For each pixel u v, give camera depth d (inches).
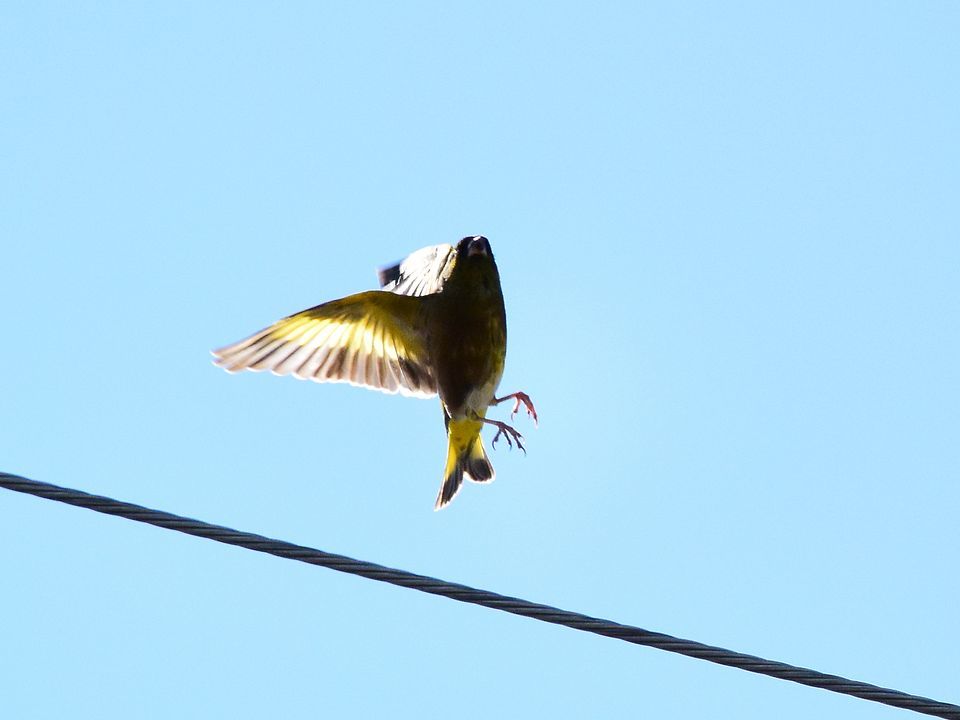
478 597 353.7
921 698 357.7
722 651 358.6
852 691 357.7
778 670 358.3
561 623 356.8
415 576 351.9
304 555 346.0
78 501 327.9
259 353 535.8
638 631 357.7
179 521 337.4
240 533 343.0
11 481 322.0
